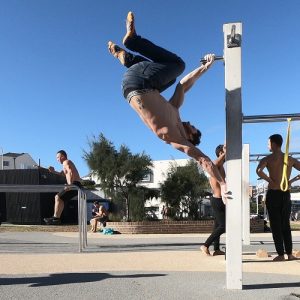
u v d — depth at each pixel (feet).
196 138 14.74
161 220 66.85
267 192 24.97
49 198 91.76
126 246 35.70
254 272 20.33
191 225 62.18
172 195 69.46
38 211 89.25
